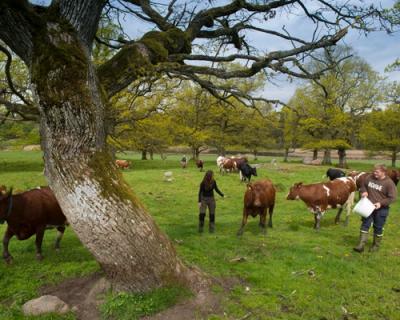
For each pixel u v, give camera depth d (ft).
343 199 33.37
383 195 25.40
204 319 14.94
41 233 22.94
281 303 16.96
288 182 69.26
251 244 27.14
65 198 14.79
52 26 13.96
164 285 15.85
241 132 131.95
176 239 28.45
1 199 20.81
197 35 18.72
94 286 17.08
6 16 13.34
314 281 19.72
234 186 64.08
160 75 17.10
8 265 21.88
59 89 13.78
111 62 16.46
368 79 114.32
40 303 16.05
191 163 123.44
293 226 33.47
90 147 14.84
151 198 50.65
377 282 19.99
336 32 17.17
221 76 16.66
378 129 114.11
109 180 14.97
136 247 15.01
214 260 22.48
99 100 15.06
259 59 16.48
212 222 31.58
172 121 75.97
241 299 16.90
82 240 15.21
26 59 14.60
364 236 25.67
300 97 110.73
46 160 15.12
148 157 168.04
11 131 76.38
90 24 15.07
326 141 114.62
